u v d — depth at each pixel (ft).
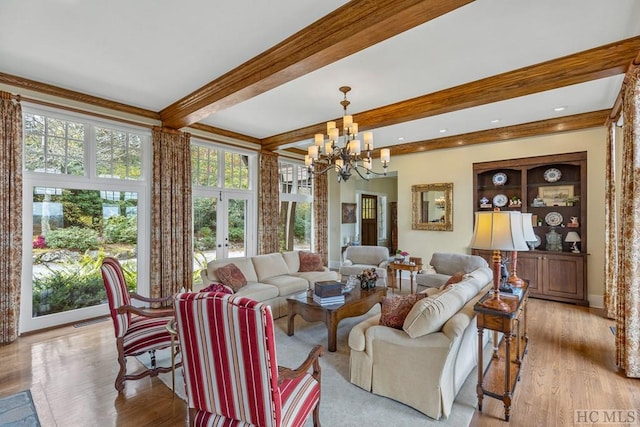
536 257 17.17
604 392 8.08
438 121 16.84
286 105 14.48
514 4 7.47
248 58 10.23
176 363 9.04
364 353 8.14
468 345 8.54
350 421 6.88
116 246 14.43
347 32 7.96
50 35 8.88
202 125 17.60
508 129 17.87
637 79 8.82
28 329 11.94
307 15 8.06
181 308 4.90
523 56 9.98
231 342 4.67
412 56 9.95
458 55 9.91
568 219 17.24
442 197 20.90
